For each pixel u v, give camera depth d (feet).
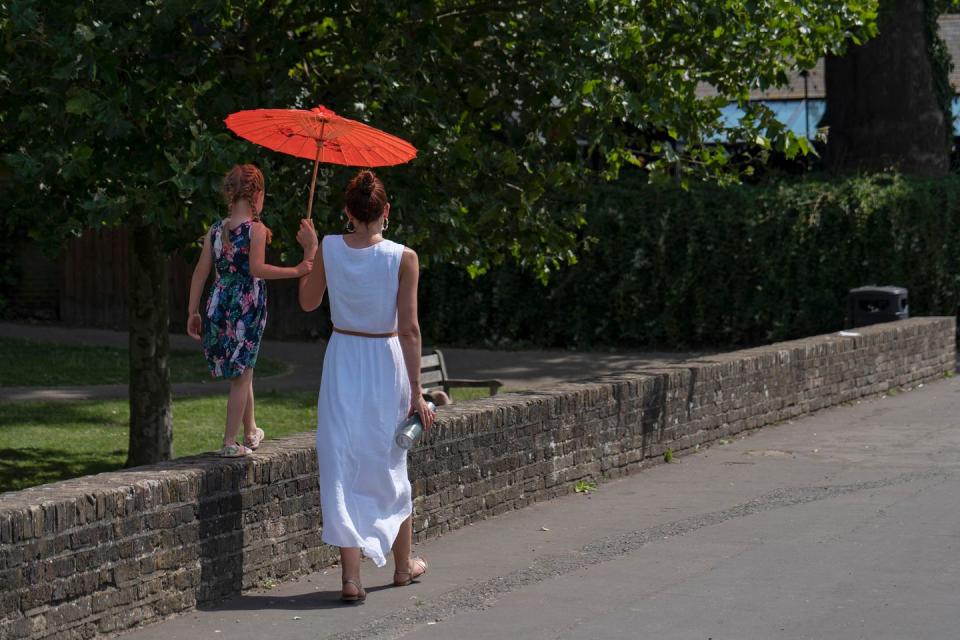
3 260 90.17
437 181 34.71
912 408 51.08
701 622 21.95
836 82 87.92
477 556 27.40
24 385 58.13
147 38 30.50
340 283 23.35
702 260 77.25
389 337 23.53
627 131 44.68
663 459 39.17
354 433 23.18
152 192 29.37
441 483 29.48
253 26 34.68
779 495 33.60
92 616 20.70
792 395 47.93
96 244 88.12
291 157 33.88
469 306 81.71
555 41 35.19
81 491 20.80
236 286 24.26
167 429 39.93
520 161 37.50
